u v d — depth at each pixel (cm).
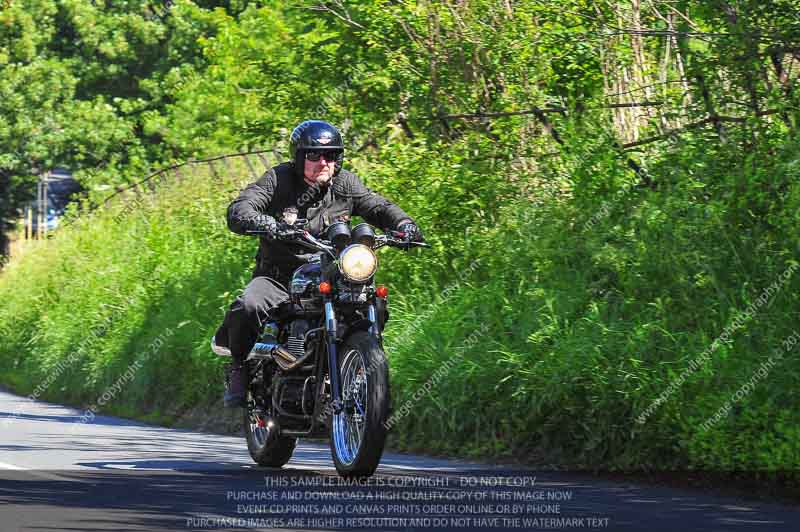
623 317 3312
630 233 3541
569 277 3591
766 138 3406
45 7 13988
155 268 6188
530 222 3884
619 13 4112
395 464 3127
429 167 4369
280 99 5344
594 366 3073
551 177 4050
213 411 4756
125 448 3553
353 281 2714
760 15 3441
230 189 6291
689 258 3284
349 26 5034
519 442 3259
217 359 4816
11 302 8269
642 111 4088
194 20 14075
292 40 5731
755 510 2377
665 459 2953
